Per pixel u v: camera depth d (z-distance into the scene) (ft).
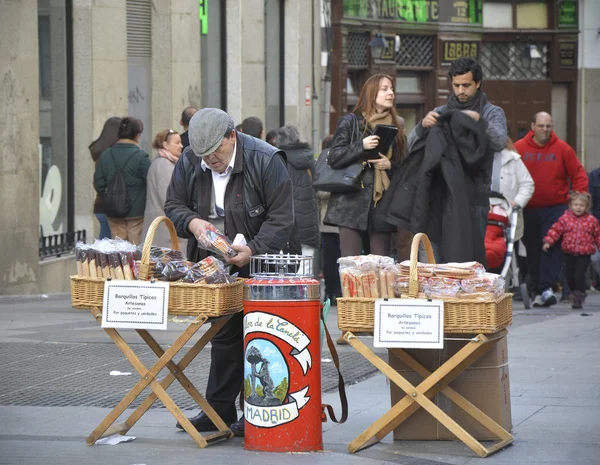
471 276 35.32
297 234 39.47
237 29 124.26
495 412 37.17
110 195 71.41
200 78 115.24
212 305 35.91
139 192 71.56
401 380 36.06
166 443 37.22
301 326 35.35
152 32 108.47
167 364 37.76
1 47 83.10
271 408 35.55
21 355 53.42
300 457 35.04
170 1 109.40
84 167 97.19
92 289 37.01
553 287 80.23
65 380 47.73
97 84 97.66
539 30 176.45
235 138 38.34
